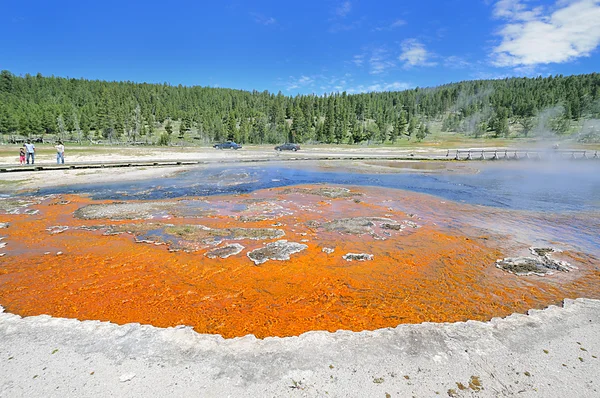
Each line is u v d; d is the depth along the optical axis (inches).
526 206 503.5
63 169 882.1
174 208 480.4
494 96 4416.8
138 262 277.0
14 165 902.4
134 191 628.1
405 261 282.4
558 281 244.7
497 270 264.5
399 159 1309.1
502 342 155.6
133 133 2957.7
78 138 2652.6
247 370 135.3
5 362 138.9
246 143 2856.8
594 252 306.2
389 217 430.9
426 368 137.5
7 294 220.8
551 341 156.6
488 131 3531.0
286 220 413.4
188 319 191.0
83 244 320.5
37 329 163.5
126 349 148.3
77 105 3789.4
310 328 182.7
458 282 242.8
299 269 264.4
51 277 247.6
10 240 331.3
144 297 217.9
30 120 2534.5
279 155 1476.4
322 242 328.5
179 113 3993.6
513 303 212.1
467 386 127.7
